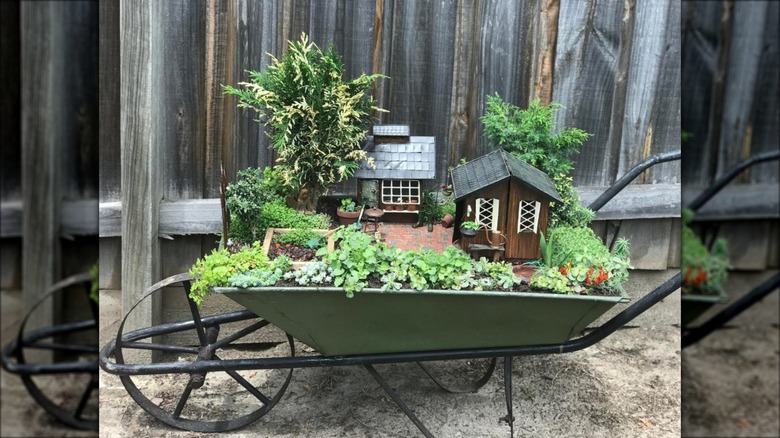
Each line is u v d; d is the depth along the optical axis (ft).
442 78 7.36
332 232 5.94
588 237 6.12
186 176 7.30
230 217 6.12
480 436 6.56
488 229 5.69
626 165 7.71
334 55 6.13
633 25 7.37
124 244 7.16
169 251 7.50
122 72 6.90
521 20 7.32
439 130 7.45
